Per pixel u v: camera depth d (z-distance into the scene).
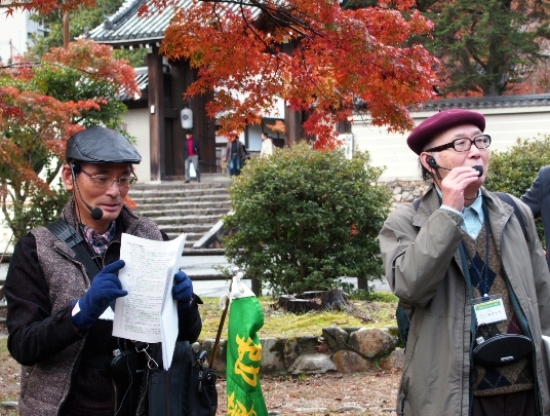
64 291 2.85
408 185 21.03
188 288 2.87
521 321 3.06
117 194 2.96
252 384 3.17
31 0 7.07
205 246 19.30
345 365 7.07
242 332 3.18
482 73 24.94
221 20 7.68
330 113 7.92
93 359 2.87
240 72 7.70
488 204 3.21
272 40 7.62
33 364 2.76
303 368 7.02
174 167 27.25
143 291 2.76
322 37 6.96
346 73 6.77
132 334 2.74
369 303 9.16
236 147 25.38
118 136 3.01
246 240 9.91
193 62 7.82
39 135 10.27
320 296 8.55
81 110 15.05
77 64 14.89
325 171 9.70
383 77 6.72
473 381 3.04
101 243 3.01
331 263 9.66
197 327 3.08
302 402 6.18
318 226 9.56
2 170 9.04
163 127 26.28
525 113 19.92
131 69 15.25
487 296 3.06
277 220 9.64
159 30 23.48
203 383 2.96
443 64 23.05
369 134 21.19
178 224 21.67
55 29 31.12
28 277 2.86
